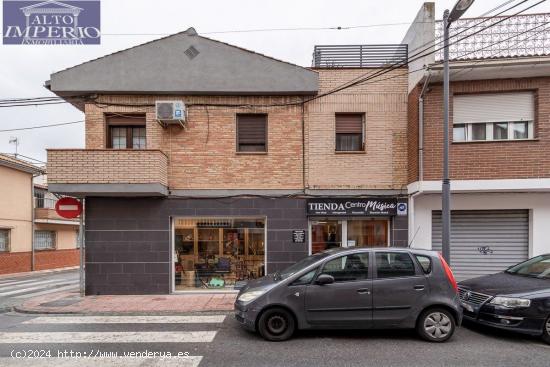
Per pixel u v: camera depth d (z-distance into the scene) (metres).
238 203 9.38
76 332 6.00
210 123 9.45
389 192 9.45
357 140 9.73
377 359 4.78
